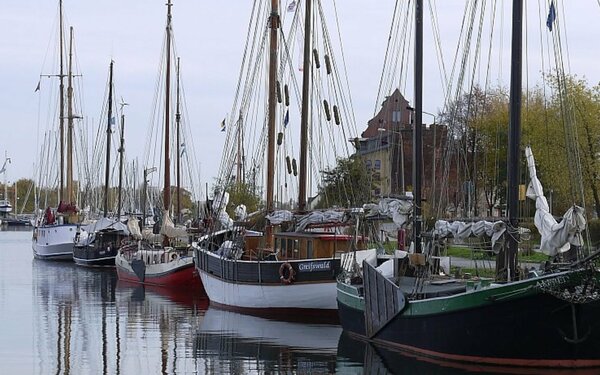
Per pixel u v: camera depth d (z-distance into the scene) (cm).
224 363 2528
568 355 2191
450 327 2306
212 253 4138
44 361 2583
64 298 4556
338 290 3173
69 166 8562
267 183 4141
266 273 3575
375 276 2700
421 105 3023
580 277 2080
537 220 2172
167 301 4394
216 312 3844
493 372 2208
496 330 2216
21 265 7331
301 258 3597
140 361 2575
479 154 6041
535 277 2130
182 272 4944
